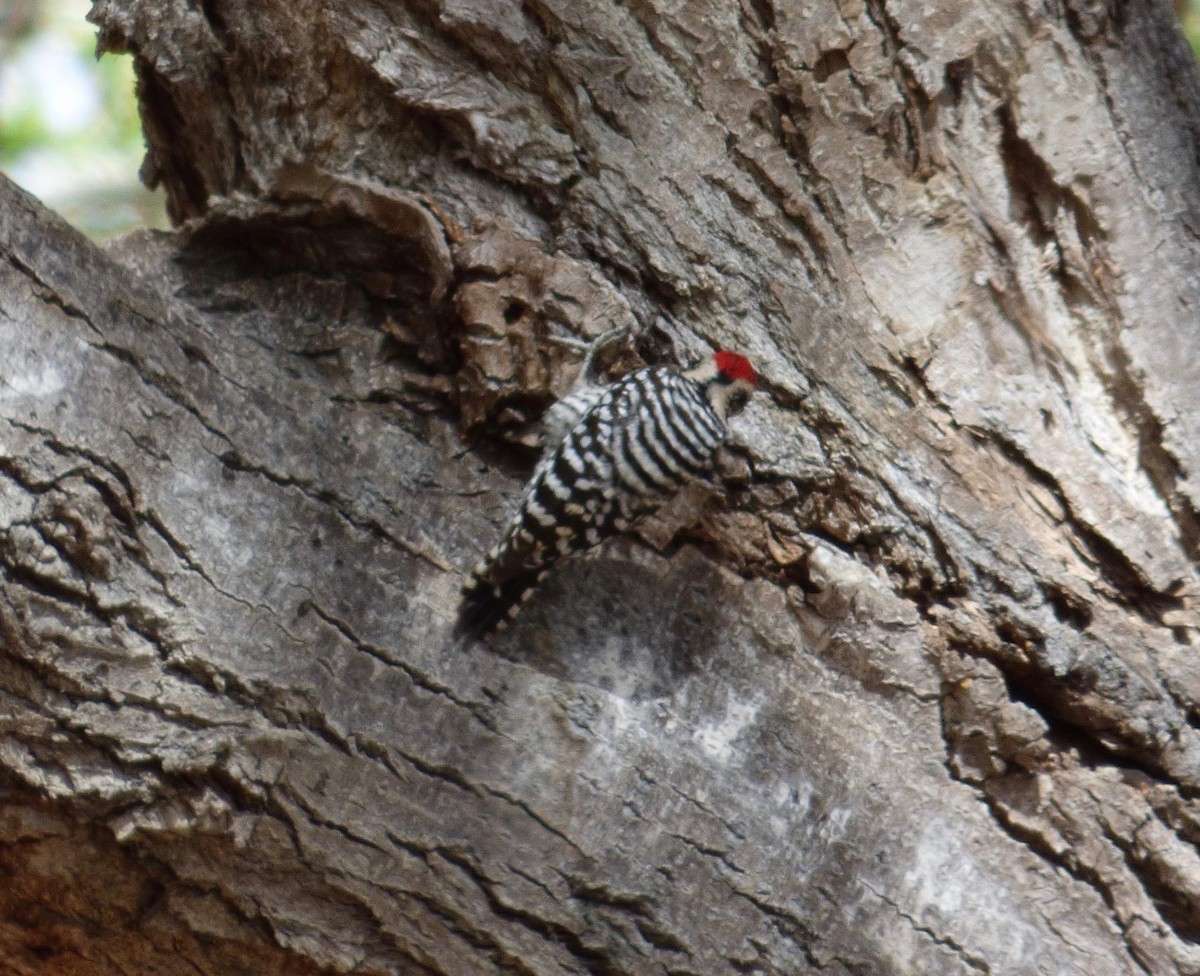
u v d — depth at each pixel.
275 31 8.55
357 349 8.20
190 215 10.80
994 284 8.41
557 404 7.80
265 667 6.91
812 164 8.41
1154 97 8.66
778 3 8.35
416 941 6.83
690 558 7.88
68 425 6.90
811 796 7.32
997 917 7.21
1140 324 8.43
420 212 8.02
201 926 6.88
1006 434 8.20
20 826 6.64
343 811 6.79
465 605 7.11
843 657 7.75
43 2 18.28
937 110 8.43
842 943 7.05
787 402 8.25
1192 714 7.91
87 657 6.66
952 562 7.96
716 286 8.33
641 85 8.37
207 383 7.44
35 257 7.11
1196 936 7.45
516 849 6.90
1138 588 8.19
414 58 8.26
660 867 6.99
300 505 7.39
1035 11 8.40
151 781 6.56
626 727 7.22
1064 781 7.66
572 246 8.30
